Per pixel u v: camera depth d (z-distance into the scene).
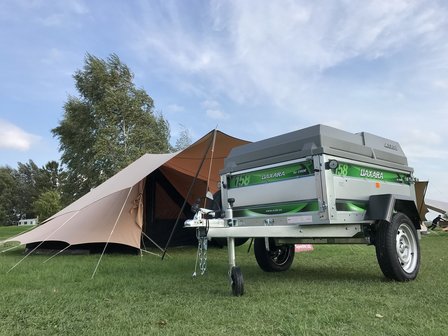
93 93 28.27
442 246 9.43
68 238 7.63
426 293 3.73
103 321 2.99
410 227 4.59
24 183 77.25
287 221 4.21
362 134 4.70
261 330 2.69
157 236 9.63
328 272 5.38
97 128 27.88
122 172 8.71
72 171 29.36
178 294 3.90
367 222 4.29
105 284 4.48
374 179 4.59
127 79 29.00
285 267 5.63
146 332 2.71
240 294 3.76
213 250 9.13
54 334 2.72
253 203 4.59
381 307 3.23
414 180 5.39
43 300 3.68
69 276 5.06
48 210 52.62
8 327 2.88
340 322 2.84
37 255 8.10
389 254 4.21
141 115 28.22
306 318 2.93
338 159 4.08
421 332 2.57
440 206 17.33
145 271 5.55
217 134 8.09
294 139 4.32
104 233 7.67
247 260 7.05
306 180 4.09
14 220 73.25
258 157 4.61
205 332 2.67
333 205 3.93
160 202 9.84
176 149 29.77
